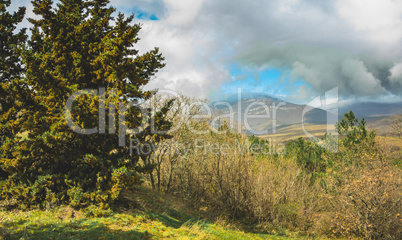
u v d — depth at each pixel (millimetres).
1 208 8039
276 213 13883
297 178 16391
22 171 8773
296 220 13805
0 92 8945
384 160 13086
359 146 14359
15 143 8547
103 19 9883
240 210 14719
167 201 13523
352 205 12398
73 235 6418
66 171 9508
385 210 11367
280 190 14727
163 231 8141
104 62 8875
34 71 8078
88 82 9766
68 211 8188
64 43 9273
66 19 9234
